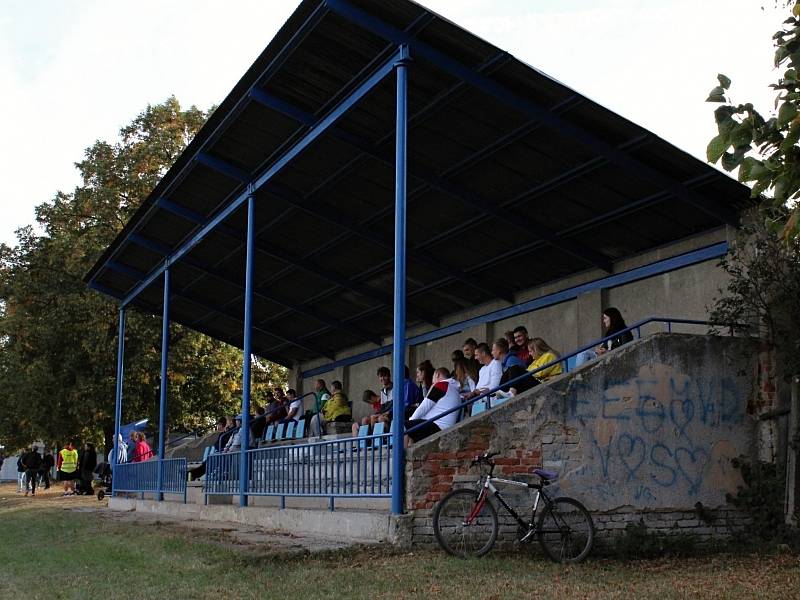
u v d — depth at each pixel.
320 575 8.49
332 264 19.44
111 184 34.50
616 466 10.81
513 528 10.11
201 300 23.53
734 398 11.66
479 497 9.74
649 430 11.09
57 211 35.16
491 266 16.98
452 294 18.77
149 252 21.12
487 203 14.80
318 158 14.98
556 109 11.80
